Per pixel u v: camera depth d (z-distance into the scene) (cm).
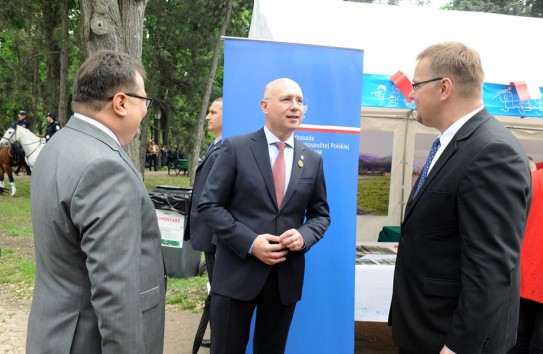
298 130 275
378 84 330
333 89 278
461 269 147
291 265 218
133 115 146
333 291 279
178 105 1708
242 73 270
